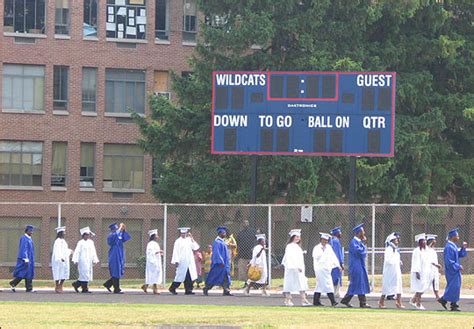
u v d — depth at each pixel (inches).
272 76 3125.0
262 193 3811.5
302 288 2546.8
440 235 4192.9
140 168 4970.5
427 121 4020.7
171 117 3907.5
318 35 3932.1
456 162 4173.2
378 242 3954.2
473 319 2197.3
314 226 3794.3
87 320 2090.3
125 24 4950.8
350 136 3105.3
